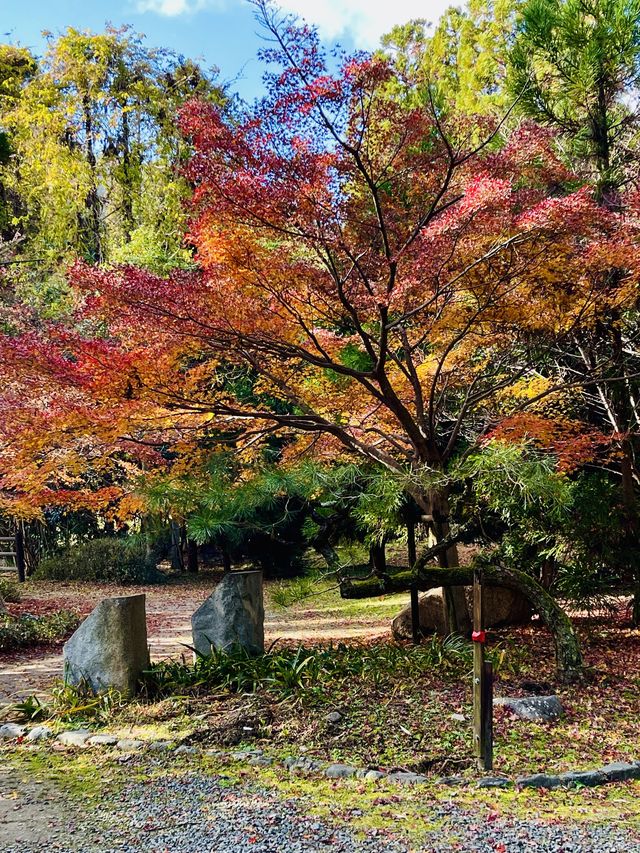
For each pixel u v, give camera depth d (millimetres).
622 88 9609
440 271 7215
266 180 6293
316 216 6395
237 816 4012
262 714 5758
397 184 7645
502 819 4039
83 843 3668
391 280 7008
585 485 9961
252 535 17578
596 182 9430
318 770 4812
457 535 7805
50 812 4125
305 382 9391
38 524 19891
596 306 8242
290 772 4789
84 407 7090
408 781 4652
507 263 7309
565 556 9914
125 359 6961
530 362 9719
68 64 23828
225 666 6688
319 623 11836
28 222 24719
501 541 10227
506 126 10039
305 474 7250
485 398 9953
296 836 3729
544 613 7430
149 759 5051
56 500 8078
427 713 5820
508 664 7559
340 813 4066
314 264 7562
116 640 6395
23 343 6883
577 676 7129
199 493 7449
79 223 24688
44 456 8055
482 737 4934
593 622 10289
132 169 23812
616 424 9594
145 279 6699
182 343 7246
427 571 7523
